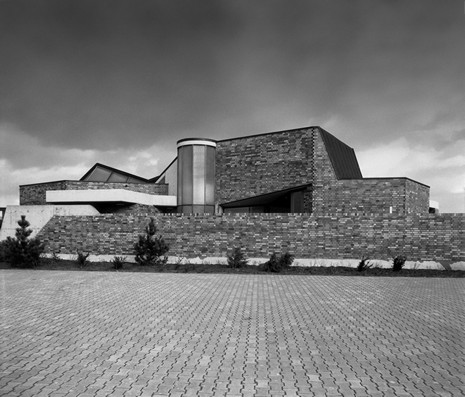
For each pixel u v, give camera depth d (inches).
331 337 223.0
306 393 149.9
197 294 351.3
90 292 358.9
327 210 689.0
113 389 153.0
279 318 265.4
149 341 213.9
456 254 506.9
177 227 581.0
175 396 147.0
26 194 938.1
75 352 195.9
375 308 296.8
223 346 206.1
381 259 529.3
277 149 743.7
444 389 154.4
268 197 786.8
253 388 154.3
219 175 825.5
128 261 588.1
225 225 569.0
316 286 397.4
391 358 189.5
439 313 281.3
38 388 153.6
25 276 462.0
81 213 680.4
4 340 215.6
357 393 150.2
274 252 555.8
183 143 857.5
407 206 673.0
